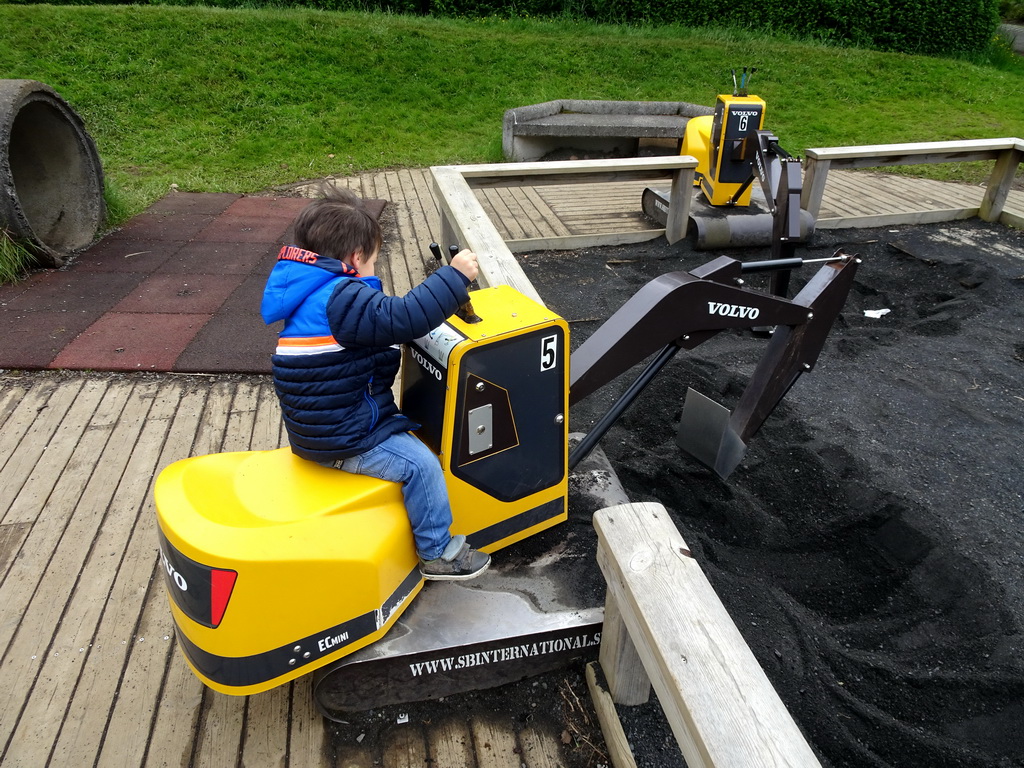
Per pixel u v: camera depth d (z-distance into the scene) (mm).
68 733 2154
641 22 13477
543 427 2234
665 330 2451
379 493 1926
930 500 3020
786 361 2846
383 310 1709
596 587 2291
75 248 5824
